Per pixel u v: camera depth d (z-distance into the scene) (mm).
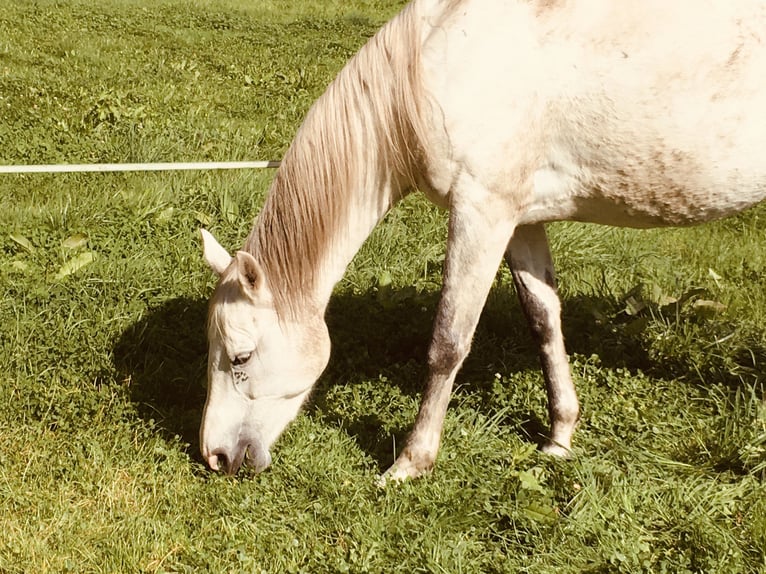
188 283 3676
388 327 3547
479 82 2414
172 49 9078
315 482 2693
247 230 4172
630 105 2473
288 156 2545
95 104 5852
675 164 2559
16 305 3428
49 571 2303
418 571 2357
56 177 4773
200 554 2379
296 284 2551
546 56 2445
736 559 2371
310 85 7750
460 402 3135
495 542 2496
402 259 4117
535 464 2832
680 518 2559
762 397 3156
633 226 2828
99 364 3186
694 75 2465
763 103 2520
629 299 3812
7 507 2541
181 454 2795
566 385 2914
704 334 3625
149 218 4152
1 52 7852
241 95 7082
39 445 2799
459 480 2725
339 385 3207
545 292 2904
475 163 2469
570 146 2551
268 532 2473
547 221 2748
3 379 3078
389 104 2463
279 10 12445
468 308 2607
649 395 3195
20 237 3812
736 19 2473
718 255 4586
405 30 2455
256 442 2641
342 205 2537
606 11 2445
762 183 2641
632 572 2326
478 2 2455
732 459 2844
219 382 2613
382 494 2635
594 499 2600
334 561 2367
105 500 2586
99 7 11180
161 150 5188
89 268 3686
